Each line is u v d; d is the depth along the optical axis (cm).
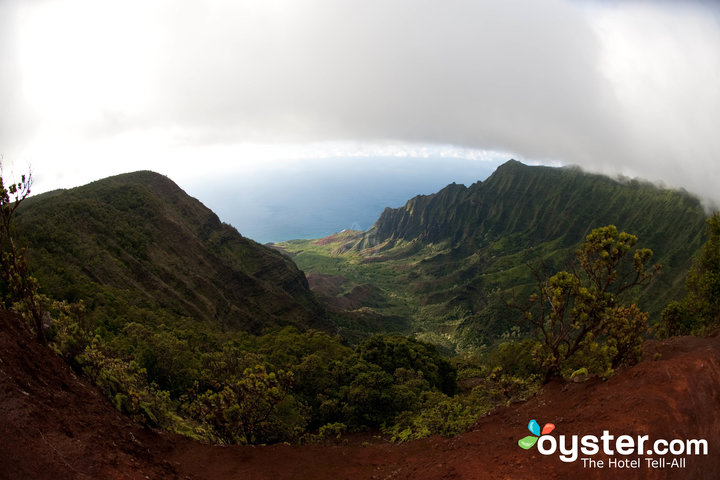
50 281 4162
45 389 828
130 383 1162
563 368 1599
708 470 702
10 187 998
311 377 3073
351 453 1184
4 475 571
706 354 967
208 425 1352
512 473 779
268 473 1022
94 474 675
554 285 1266
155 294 6900
